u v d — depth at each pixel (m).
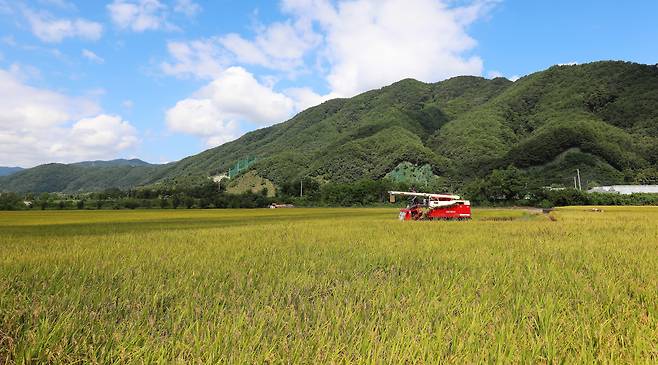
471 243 15.96
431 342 4.52
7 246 16.53
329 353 4.20
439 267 9.97
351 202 118.69
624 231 21.48
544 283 7.73
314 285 7.85
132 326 5.13
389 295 6.74
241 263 10.79
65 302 6.32
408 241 16.94
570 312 5.92
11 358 4.39
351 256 12.17
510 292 7.15
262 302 6.55
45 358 4.35
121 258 11.96
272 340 4.64
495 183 101.12
